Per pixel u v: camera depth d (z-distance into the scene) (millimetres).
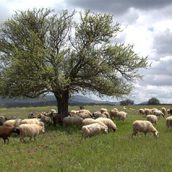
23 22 43531
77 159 21109
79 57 42344
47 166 19594
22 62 38438
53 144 27703
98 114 43938
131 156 21359
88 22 43281
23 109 81562
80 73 43562
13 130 28859
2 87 39688
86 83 43625
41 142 28672
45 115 46406
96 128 30453
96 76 42844
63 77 39625
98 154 22359
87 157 21500
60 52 40781
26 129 28812
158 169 17906
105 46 42750
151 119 40125
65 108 44875
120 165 18969
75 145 26734
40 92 42156
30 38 41656
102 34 43375
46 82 38906
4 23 43031
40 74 38562
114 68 42750
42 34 43781
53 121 42531
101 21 43156
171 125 35719
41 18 43781
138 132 32438
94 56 42219
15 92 40406
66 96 44812
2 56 41375
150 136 30188
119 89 42938
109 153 22609
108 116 45875
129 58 42844
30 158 22141
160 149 23641
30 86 39250
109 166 18766
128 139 28344
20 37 43000
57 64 40219
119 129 35969
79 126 38812
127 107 94125
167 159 20344
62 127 39281
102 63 42438
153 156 21219
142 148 24094
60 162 20359
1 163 20531
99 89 42906
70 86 44281
